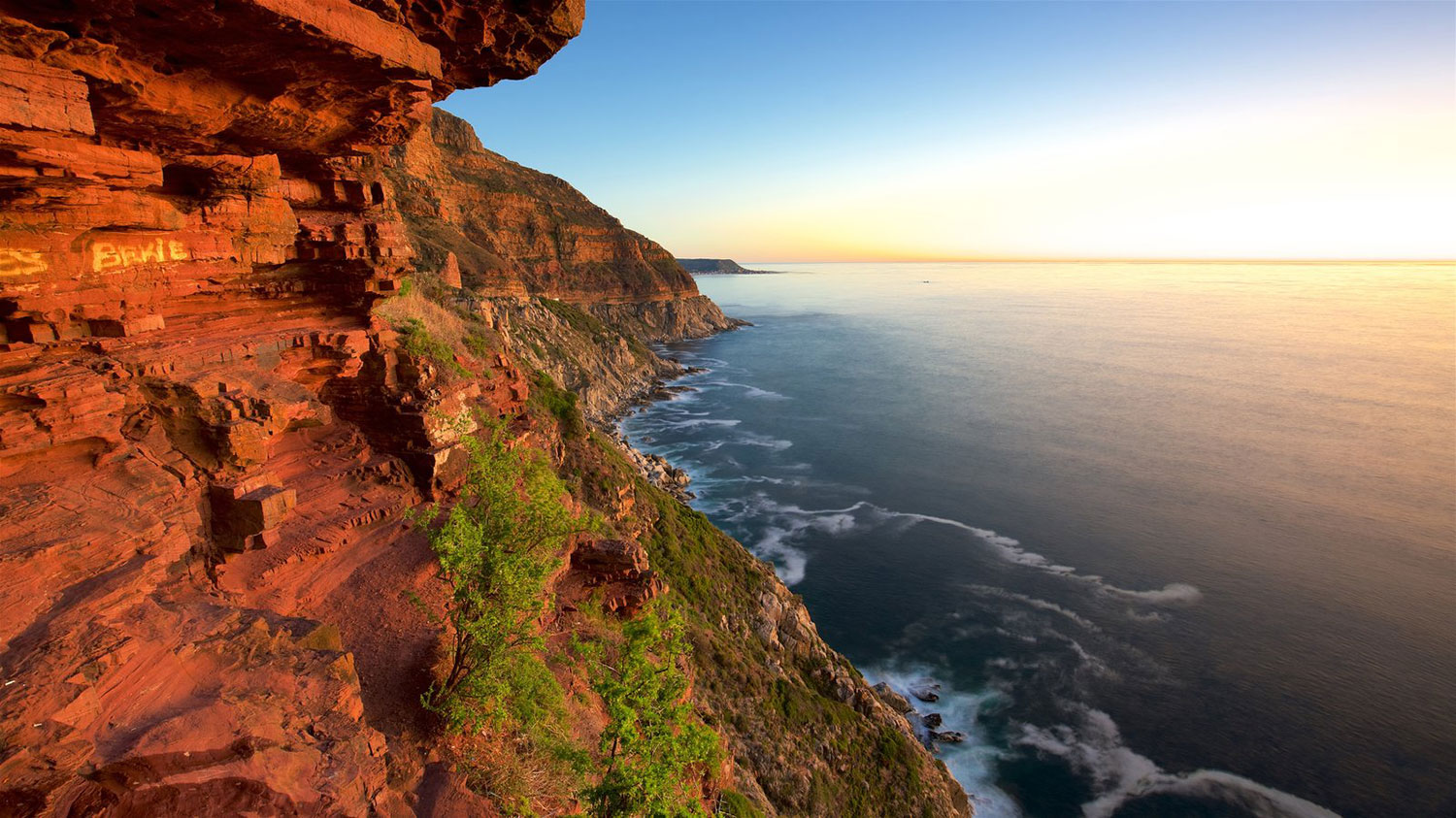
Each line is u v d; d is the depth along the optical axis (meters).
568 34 17.14
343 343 19.64
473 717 12.51
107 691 7.78
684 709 11.78
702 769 17.69
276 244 18.95
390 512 18.33
